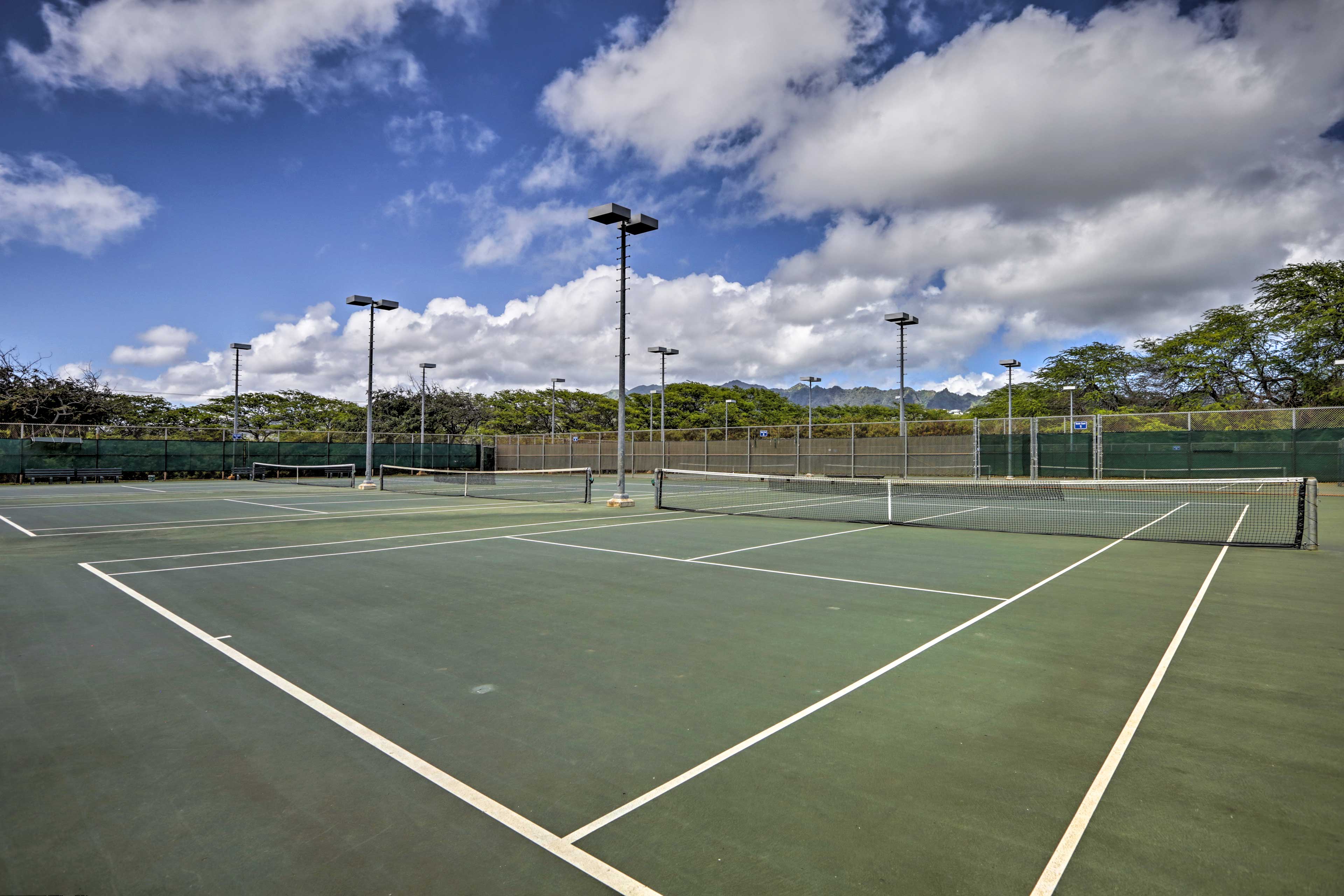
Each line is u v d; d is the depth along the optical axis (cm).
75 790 333
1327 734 399
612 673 506
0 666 518
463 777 348
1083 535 1335
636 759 367
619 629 628
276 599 742
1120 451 2997
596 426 7450
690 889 258
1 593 774
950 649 564
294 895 255
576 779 346
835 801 323
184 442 3741
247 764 362
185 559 1009
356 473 4416
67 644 576
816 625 641
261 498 2331
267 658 540
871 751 376
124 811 314
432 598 748
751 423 7038
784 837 293
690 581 853
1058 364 5519
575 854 281
